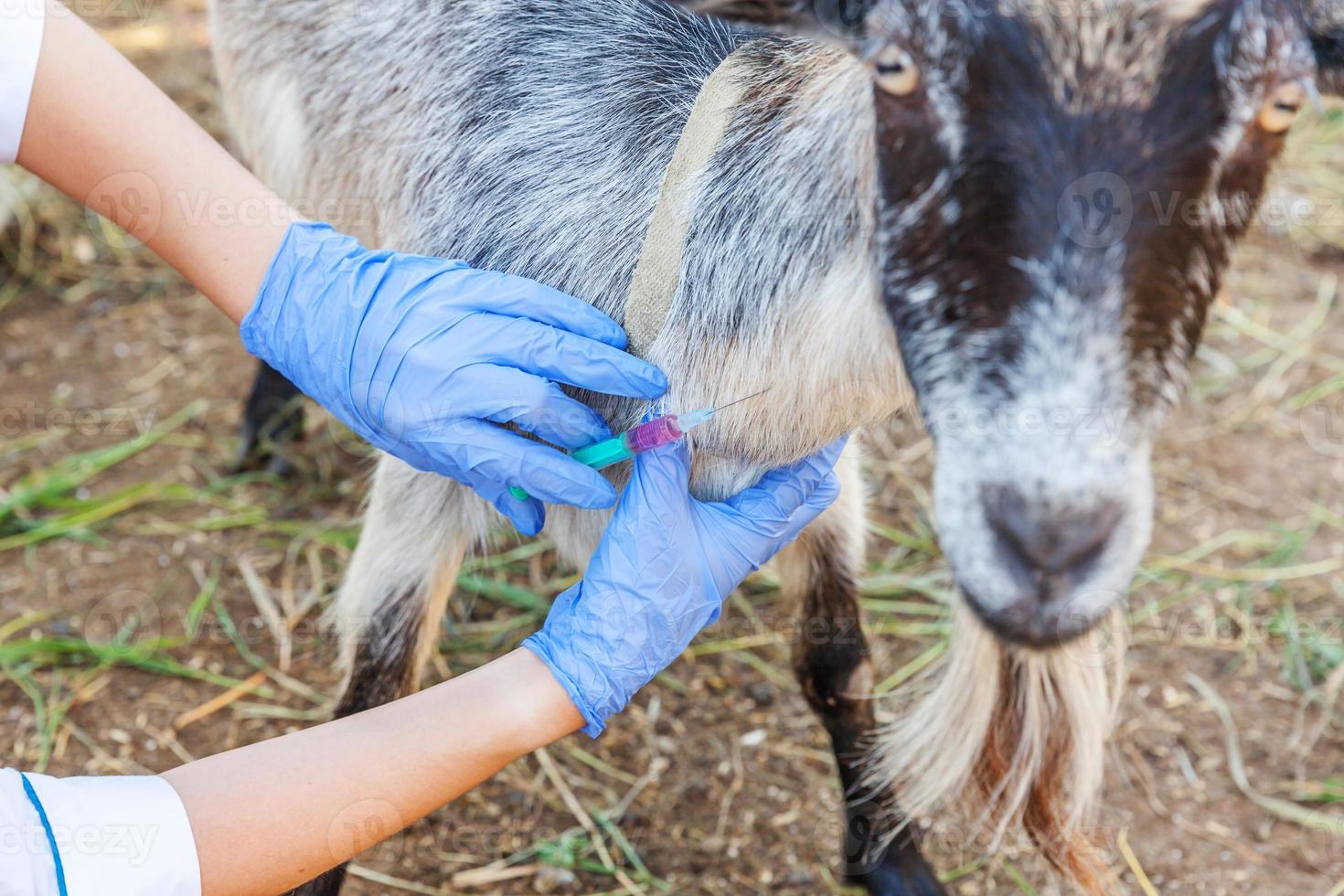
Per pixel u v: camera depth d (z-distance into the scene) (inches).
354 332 37.3
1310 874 46.9
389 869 46.1
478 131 42.2
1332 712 51.3
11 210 68.6
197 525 55.7
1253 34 32.1
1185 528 57.3
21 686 50.1
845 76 36.2
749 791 48.7
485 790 48.3
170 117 38.2
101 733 49.1
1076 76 31.9
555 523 41.7
